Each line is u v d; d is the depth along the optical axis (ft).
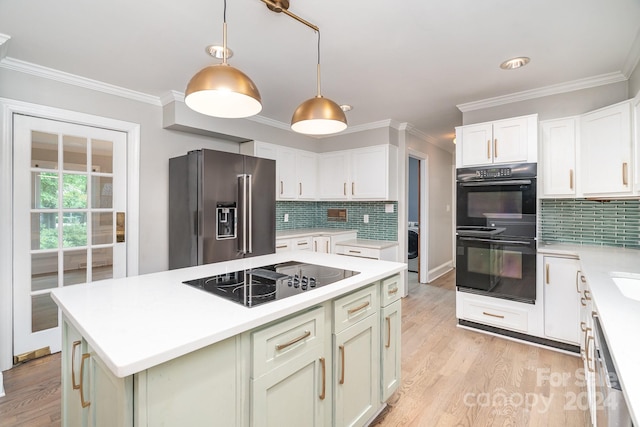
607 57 7.50
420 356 8.35
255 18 6.01
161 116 10.44
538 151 8.88
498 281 9.30
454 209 19.98
